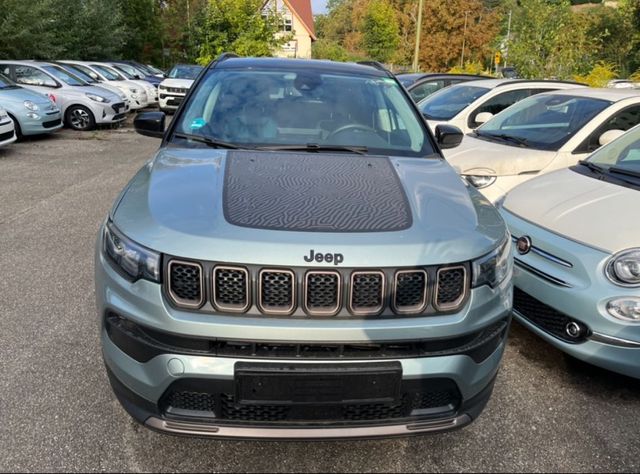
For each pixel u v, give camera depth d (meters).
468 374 2.26
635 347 3.01
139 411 2.24
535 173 5.37
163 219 2.25
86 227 5.98
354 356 2.12
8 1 17.41
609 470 2.54
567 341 3.30
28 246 5.32
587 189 3.87
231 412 2.16
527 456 2.61
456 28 38.69
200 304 2.09
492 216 2.66
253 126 3.24
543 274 3.47
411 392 2.18
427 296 2.16
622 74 28.69
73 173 8.95
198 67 20.44
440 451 2.63
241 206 2.34
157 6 32.16
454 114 8.19
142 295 2.13
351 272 2.09
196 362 2.07
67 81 14.66
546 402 3.08
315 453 2.59
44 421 2.71
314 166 2.81
